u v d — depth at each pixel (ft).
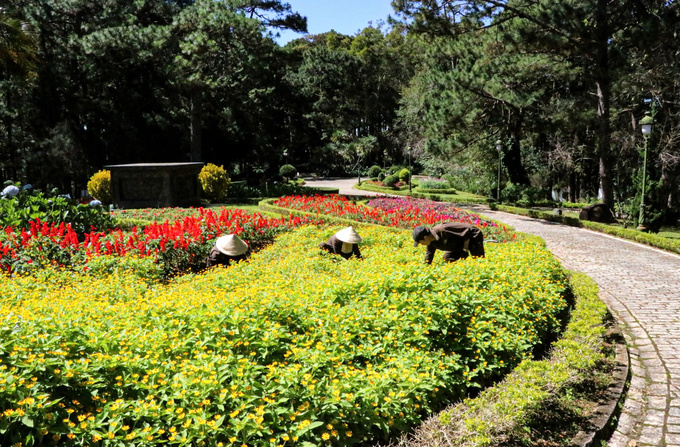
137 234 30.48
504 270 21.04
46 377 9.41
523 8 74.54
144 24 109.60
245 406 9.41
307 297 15.51
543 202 90.33
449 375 13.19
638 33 64.08
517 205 87.45
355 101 190.80
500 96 77.41
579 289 23.72
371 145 177.17
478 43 78.69
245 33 90.99
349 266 23.93
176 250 30.45
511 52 75.00
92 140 105.81
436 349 14.20
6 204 33.32
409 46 152.15
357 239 26.63
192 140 100.73
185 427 8.84
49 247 27.71
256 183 129.18
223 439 9.20
